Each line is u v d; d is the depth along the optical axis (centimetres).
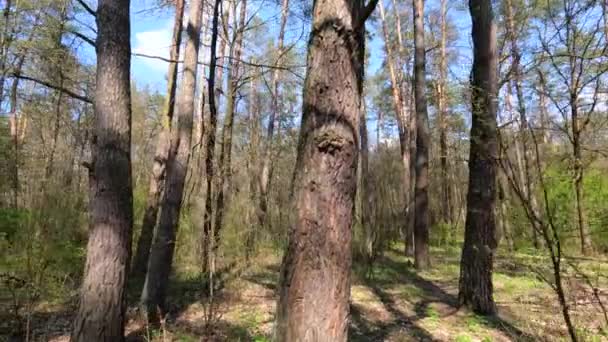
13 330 603
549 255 282
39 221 738
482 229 684
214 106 640
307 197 273
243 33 1030
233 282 841
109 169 507
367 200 1077
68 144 1315
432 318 662
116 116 514
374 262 1122
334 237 269
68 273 757
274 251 1103
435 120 2081
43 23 1151
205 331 553
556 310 561
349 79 280
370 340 566
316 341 260
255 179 1057
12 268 694
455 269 1170
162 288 680
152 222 1008
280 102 1841
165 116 1047
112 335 496
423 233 1185
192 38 747
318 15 288
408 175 1833
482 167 679
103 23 520
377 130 3166
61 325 639
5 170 1059
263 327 625
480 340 562
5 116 1507
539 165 286
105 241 500
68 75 1341
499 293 795
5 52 1137
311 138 277
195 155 787
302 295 266
